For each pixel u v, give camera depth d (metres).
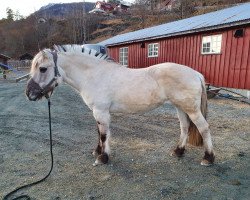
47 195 3.33
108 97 3.91
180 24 14.88
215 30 10.90
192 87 3.71
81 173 3.88
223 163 4.08
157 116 7.04
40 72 3.74
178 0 48.84
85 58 3.96
